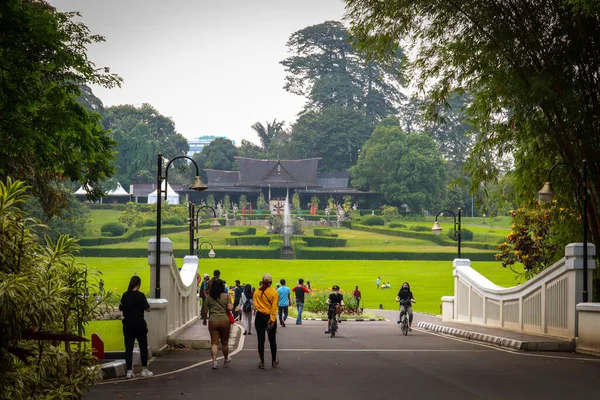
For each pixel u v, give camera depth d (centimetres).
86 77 2167
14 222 754
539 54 1998
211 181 15525
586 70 2025
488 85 2212
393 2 2030
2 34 1741
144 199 15750
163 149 18500
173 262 1917
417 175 13800
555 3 1942
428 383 1202
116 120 18838
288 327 2964
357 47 2191
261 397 1062
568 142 2097
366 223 12794
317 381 1230
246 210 14712
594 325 1709
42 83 1980
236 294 2645
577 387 1160
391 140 14325
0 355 711
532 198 2475
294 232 10669
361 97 18912
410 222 13450
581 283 1823
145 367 1316
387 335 2444
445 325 2650
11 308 695
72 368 909
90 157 2347
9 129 1825
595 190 2194
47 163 2184
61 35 1880
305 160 15250
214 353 1414
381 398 1048
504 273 7444
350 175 15450
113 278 6538
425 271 7712
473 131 2423
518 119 2103
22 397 739
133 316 1309
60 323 866
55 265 862
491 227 12544
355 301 4091
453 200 14412
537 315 2066
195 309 2814
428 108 2262
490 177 2411
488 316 2483
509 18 2005
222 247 9381
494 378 1266
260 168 15225
